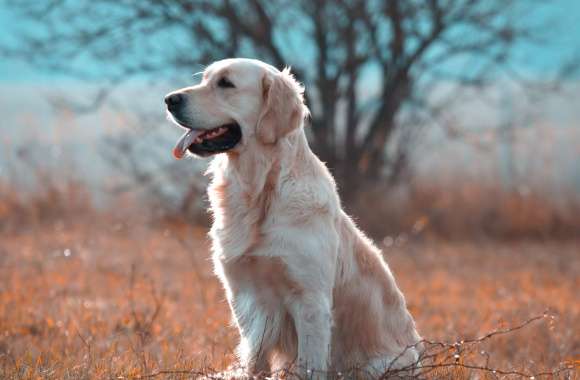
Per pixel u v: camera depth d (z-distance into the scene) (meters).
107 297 8.91
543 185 16.64
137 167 16.23
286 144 5.29
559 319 8.16
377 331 5.59
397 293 5.82
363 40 15.17
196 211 15.70
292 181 5.21
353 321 5.51
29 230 14.09
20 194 15.55
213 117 5.39
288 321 5.35
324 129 15.37
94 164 17.61
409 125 16.06
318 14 14.70
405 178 16.19
